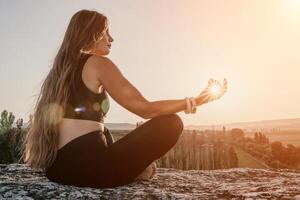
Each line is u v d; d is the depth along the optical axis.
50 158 3.08
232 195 3.15
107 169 2.99
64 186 3.11
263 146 103.38
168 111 3.10
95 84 2.99
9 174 4.04
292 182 3.96
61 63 3.07
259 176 4.58
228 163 49.41
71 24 3.20
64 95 2.96
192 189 3.47
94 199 2.76
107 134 3.41
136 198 2.83
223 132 58.06
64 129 3.00
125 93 3.00
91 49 3.24
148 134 3.02
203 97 3.18
